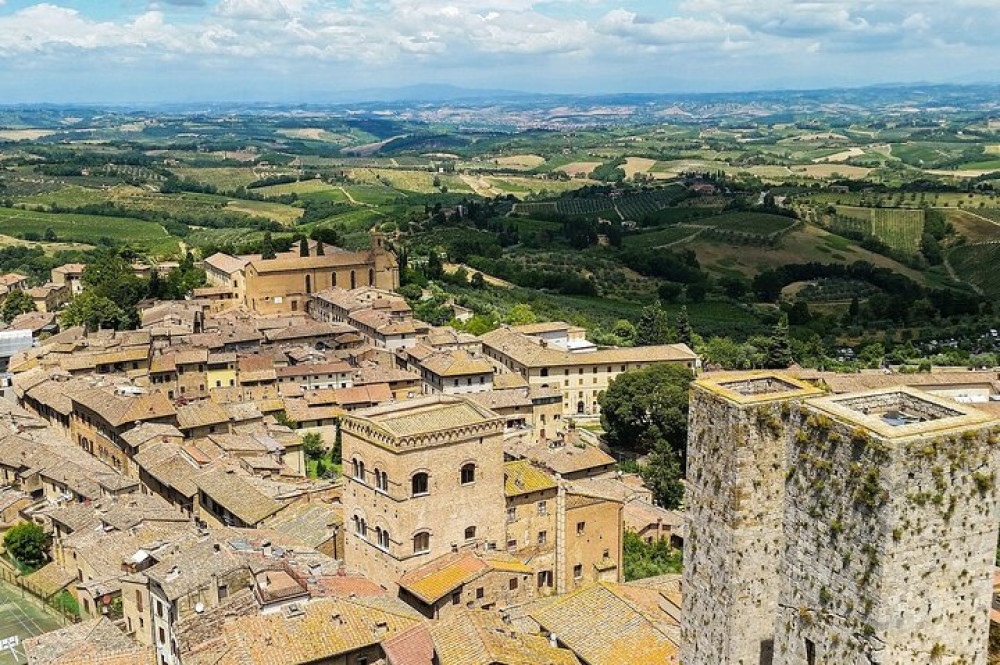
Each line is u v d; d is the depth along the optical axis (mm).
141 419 166250
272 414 196250
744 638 55125
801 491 47656
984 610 45594
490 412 114125
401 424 109250
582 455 157875
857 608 44875
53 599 123688
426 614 100312
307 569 105625
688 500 58125
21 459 159875
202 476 140750
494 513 113312
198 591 97062
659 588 104000
